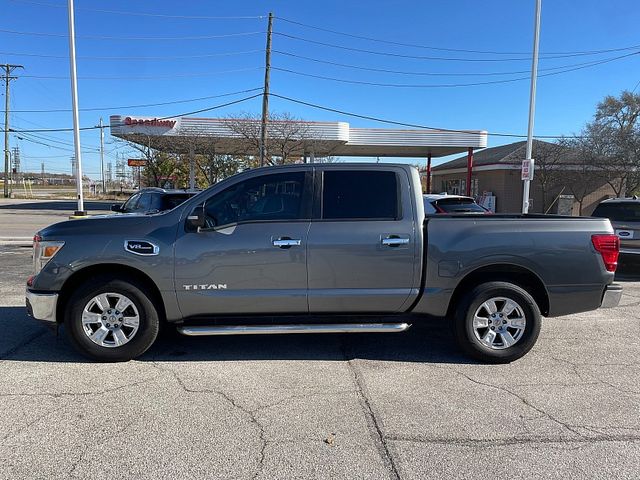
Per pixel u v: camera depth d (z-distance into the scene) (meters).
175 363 4.86
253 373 4.62
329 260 4.79
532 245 4.88
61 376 4.49
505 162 30.80
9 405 3.89
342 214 4.86
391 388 4.30
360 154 38.66
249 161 43.09
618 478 2.97
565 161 30.08
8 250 13.54
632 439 3.45
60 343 5.38
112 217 4.96
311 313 4.93
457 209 10.75
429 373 4.67
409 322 5.03
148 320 4.80
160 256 4.70
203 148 32.84
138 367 4.73
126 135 28.72
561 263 4.91
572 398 4.12
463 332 4.89
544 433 3.53
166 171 45.28
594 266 4.95
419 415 3.79
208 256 4.72
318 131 28.58
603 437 3.47
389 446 3.34
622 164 27.94
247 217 4.86
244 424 3.62
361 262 4.81
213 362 4.90
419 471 3.05
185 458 3.16
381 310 4.96
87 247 4.68
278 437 3.44
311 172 4.93
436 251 4.85
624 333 6.05
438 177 48.50
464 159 43.56
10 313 6.55
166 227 4.80
